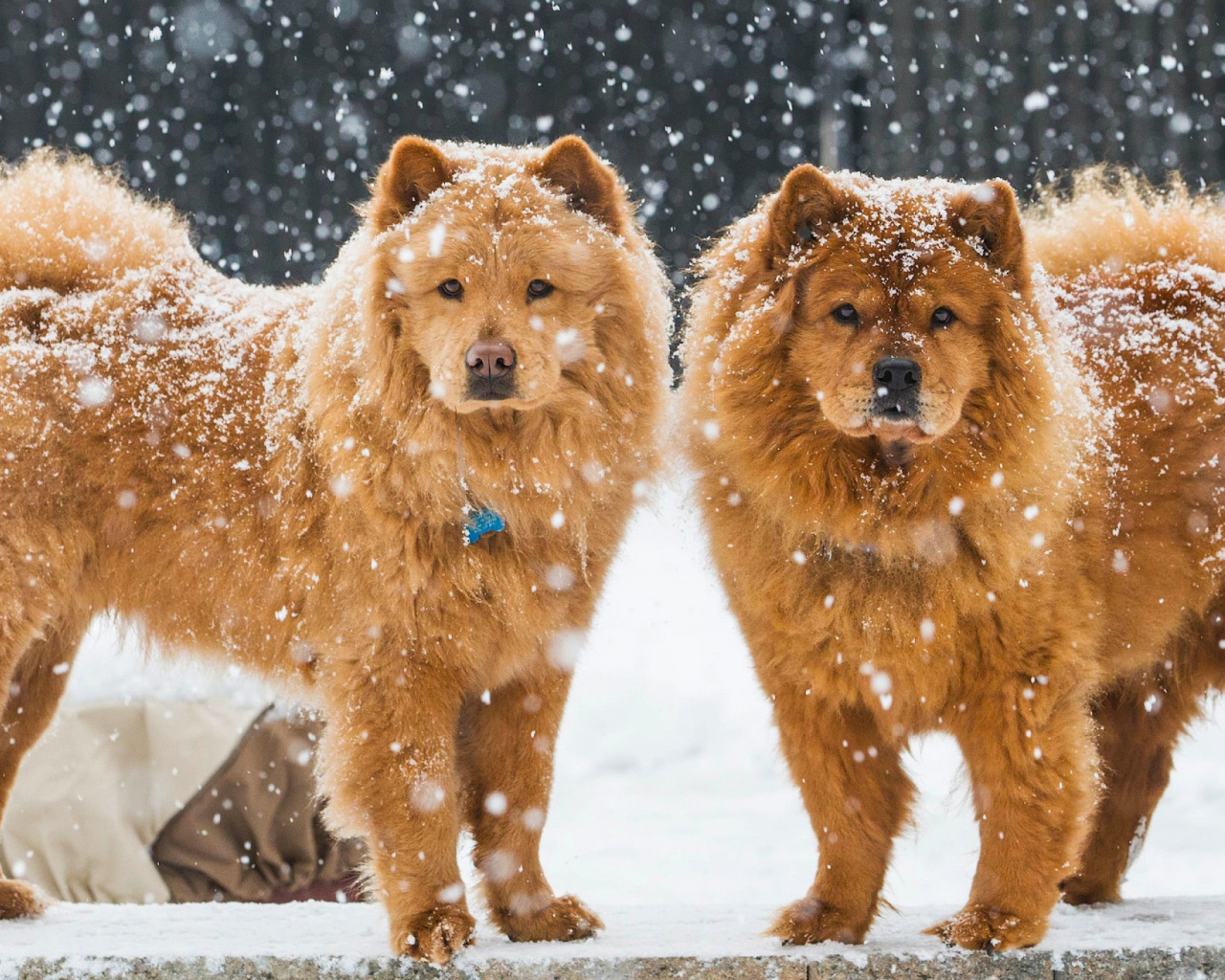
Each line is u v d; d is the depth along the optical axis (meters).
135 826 10.25
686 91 28.41
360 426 7.25
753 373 7.27
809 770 7.48
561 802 15.56
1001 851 7.08
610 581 8.79
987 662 7.09
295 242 27.36
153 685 10.53
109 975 6.88
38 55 26.77
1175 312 8.70
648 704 17.95
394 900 7.09
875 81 28.00
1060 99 27.22
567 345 7.25
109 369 7.89
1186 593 8.18
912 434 6.82
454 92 27.77
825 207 7.37
